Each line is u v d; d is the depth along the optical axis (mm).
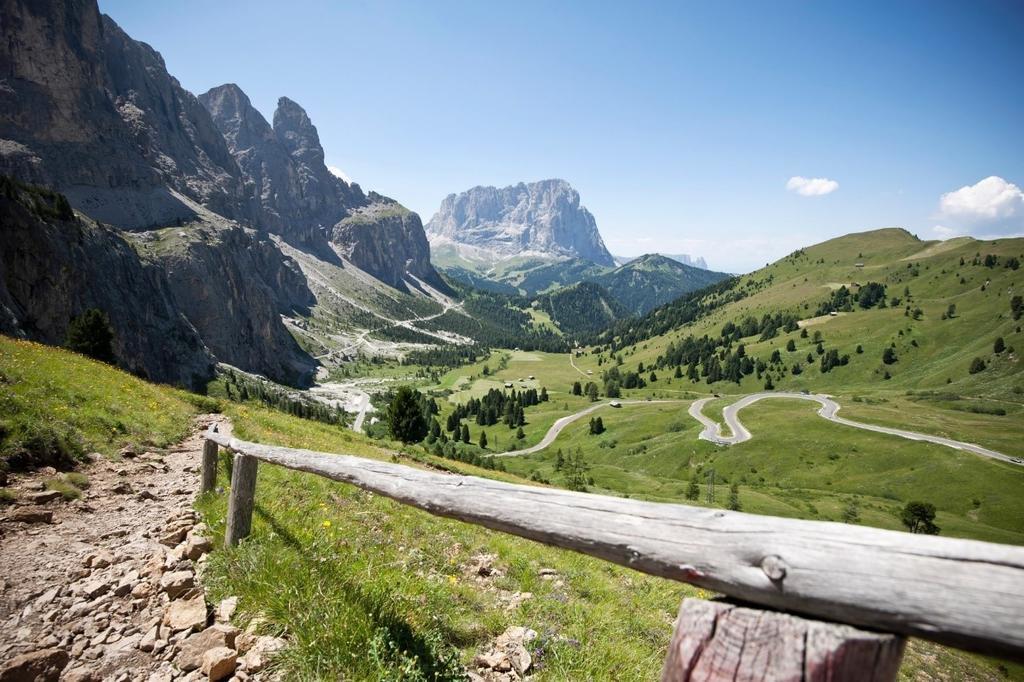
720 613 1812
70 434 11695
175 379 162125
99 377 18156
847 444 153000
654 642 6461
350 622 4465
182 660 4430
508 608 6484
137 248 187875
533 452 183625
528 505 3154
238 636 4703
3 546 6906
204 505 8750
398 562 7273
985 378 198500
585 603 7266
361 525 9180
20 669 4301
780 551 1820
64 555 6836
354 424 190000
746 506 115188
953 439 152250
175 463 12977
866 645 1500
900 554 1566
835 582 1636
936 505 123938
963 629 1357
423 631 4727
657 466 161250
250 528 6863
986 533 106375
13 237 116688
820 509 116875
